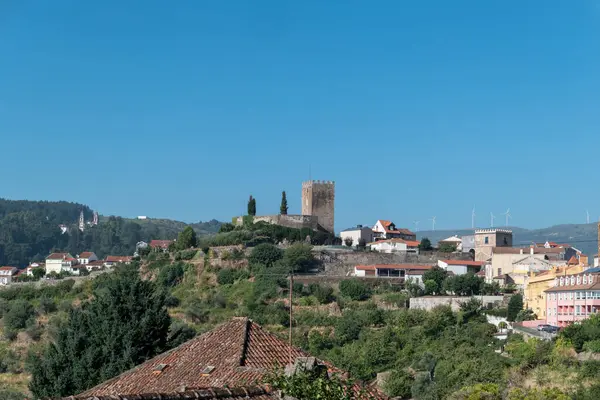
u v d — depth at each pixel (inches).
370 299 7849.4
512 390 4372.5
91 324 3383.4
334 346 6520.7
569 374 4788.4
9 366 6870.1
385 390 4992.6
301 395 1721.2
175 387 2165.4
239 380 2105.1
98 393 2326.5
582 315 6318.9
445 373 5206.7
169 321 3484.3
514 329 6476.4
